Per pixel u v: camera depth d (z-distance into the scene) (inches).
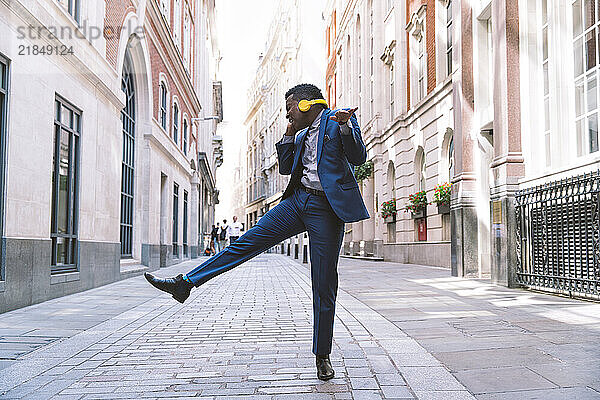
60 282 314.2
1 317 236.2
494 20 371.9
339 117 120.3
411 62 731.4
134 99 558.3
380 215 893.2
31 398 119.7
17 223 259.0
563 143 312.5
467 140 443.5
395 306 263.7
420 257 681.6
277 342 181.3
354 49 1088.8
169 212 716.0
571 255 283.0
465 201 438.6
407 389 123.2
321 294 130.6
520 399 113.6
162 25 626.2
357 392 121.2
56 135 313.7
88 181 364.2
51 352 167.3
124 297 320.5
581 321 205.9
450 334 187.0
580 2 294.5
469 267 437.1
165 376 138.1
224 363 151.6
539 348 159.9
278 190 2102.6
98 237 385.7
